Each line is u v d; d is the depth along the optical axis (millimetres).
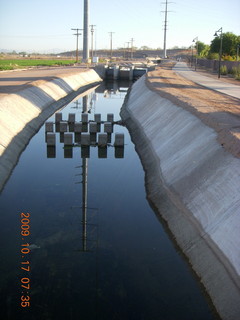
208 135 19250
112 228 15430
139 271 12547
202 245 12977
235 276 10867
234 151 15750
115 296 11312
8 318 10258
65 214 16500
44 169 22562
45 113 38562
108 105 50500
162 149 23281
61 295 11266
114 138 29953
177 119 25531
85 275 12211
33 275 12141
